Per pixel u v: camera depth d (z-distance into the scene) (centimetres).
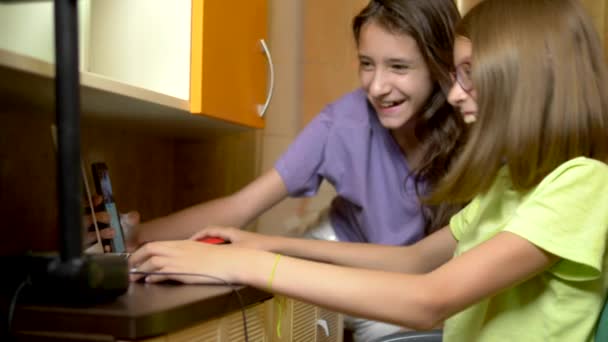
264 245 93
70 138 46
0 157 91
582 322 72
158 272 67
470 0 161
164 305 52
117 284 55
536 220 67
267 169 157
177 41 97
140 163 134
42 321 50
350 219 140
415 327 66
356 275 67
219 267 68
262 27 121
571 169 70
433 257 99
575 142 71
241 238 93
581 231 68
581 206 68
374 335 131
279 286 67
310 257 97
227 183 152
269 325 75
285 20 160
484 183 75
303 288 66
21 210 95
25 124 96
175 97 91
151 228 108
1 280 61
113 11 101
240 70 110
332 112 133
